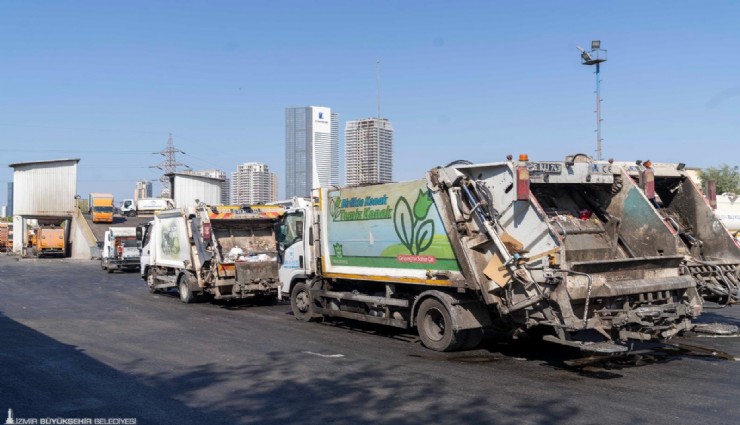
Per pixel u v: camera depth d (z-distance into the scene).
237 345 10.19
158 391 7.14
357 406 6.48
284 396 6.90
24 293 20.70
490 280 8.76
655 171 10.16
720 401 6.58
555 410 6.28
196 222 16.66
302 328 12.16
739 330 10.80
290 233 13.48
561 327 7.81
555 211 9.20
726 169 33.44
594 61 23.58
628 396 6.80
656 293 8.34
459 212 9.04
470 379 7.66
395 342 10.46
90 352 9.60
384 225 10.65
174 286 17.78
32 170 58.22
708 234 10.22
